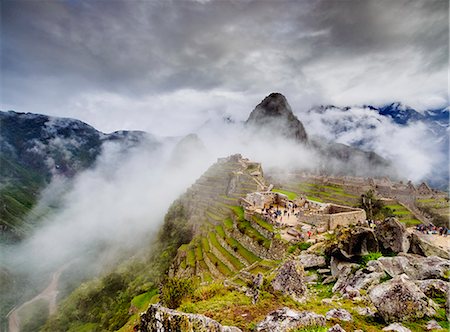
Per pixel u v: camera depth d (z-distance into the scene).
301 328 12.71
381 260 21.70
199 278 49.66
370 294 15.59
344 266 23.88
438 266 20.11
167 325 10.51
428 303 14.72
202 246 62.78
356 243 24.94
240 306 18.19
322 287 23.28
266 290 20.06
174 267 69.56
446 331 12.82
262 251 43.56
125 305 75.12
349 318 14.59
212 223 72.12
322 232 39.81
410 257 23.52
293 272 20.16
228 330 11.59
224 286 24.31
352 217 44.00
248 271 36.66
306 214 45.38
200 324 10.77
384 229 27.31
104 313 81.56
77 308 94.19
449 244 34.44
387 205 77.88
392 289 14.98
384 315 14.54
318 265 27.12
